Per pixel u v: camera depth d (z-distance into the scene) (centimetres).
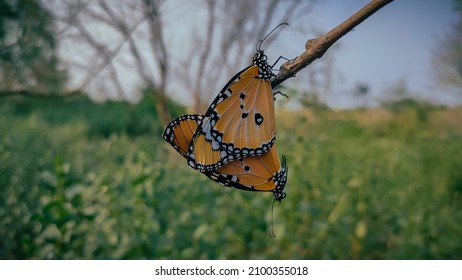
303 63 36
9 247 95
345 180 116
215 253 87
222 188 106
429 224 101
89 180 103
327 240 97
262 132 36
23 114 264
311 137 144
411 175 143
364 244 100
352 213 105
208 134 37
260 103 36
